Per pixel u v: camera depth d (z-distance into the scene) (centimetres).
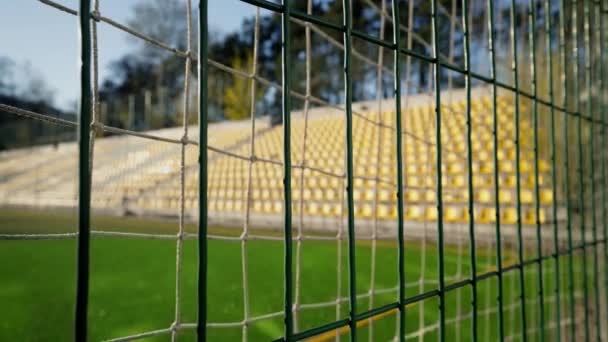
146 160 1231
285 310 51
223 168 998
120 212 1080
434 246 516
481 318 250
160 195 1030
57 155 1706
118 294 331
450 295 294
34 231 779
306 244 564
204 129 44
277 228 740
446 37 671
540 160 583
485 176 628
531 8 106
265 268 436
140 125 1834
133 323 260
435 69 76
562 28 122
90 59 37
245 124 1268
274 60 1883
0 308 296
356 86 970
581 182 127
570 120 243
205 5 45
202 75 44
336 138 880
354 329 60
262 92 1681
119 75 2192
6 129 1952
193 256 511
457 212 601
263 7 52
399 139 68
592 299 249
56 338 237
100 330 247
